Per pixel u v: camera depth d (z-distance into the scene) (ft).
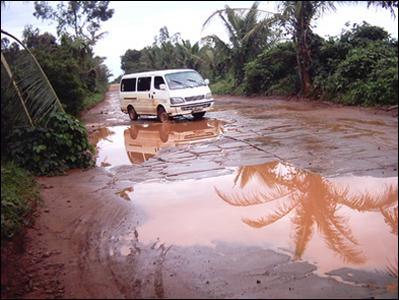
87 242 18.37
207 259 16.11
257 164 29.37
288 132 40.04
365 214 19.49
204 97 55.62
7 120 28.94
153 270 15.55
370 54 57.52
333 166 26.91
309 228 18.39
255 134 40.70
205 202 22.57
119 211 21.97
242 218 20.03
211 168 29.35
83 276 15.38
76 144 31.35
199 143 38.83
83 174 29.99
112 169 31.40
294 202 21.65
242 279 14.44
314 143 33.86
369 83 53.06
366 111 48.65
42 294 14.20
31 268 16.07
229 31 96.94
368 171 25.30
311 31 67.26
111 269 15.81
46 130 29.86
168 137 44.16
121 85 65.00
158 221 20.30
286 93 76.48
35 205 22.58
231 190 24.34
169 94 54.19
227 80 114.93
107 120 64.64
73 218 21.29
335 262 15.24
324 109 54.80
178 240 18.03
